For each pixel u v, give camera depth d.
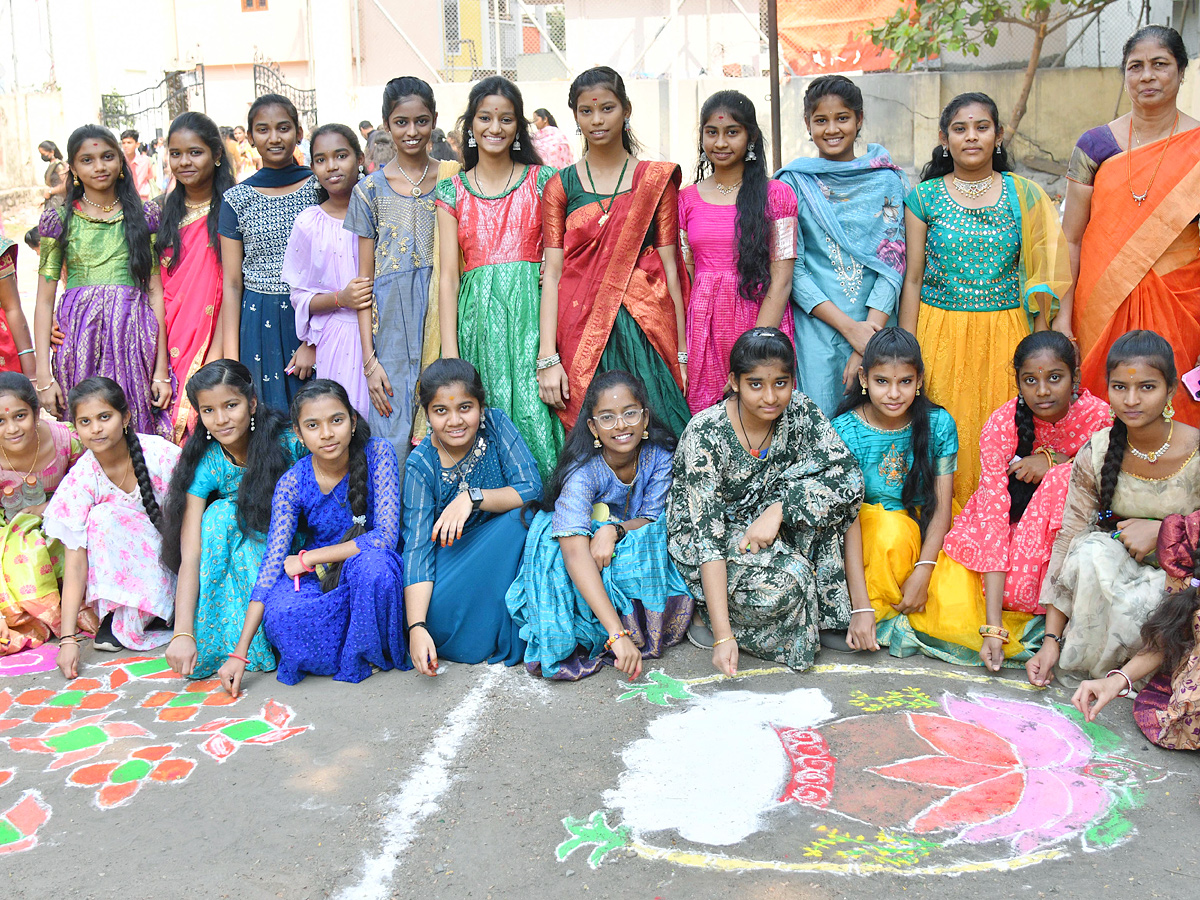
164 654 3.66
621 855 2.39
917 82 8.62
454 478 3.57
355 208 3.99
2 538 3.73
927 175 4.02
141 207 4.48
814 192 3.92
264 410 3.60
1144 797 2.58
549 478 3.86
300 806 2.62
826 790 2.63
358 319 4.09
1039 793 2.60
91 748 2.95
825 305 3.88
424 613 3.39
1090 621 3.06
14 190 17.02
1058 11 8.51
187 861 2.41
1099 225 3.93
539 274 3.93
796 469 3.41
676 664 3.41
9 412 3.66
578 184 3.82
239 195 4.37
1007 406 3.49
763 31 11.94
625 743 2.89
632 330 3.79
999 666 3.23
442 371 3.42
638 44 12.16
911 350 3.36
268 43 19.30
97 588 3.58
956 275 3.81
